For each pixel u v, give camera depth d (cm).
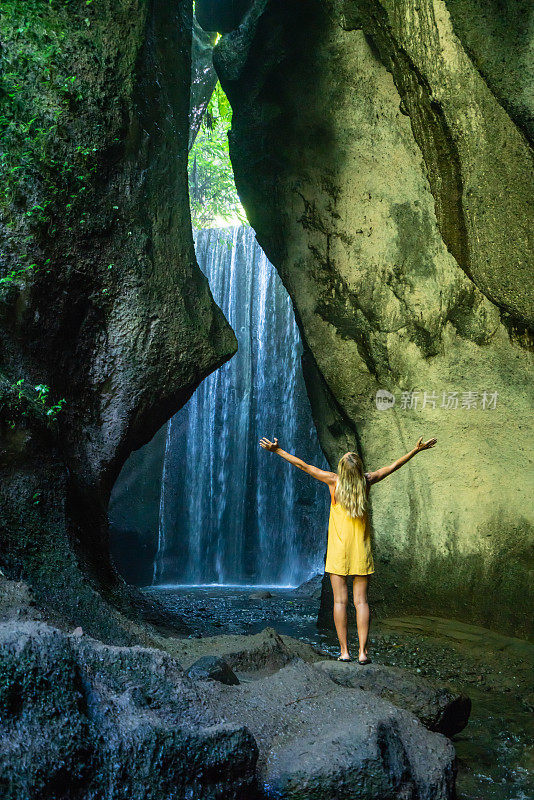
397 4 713
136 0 729
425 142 769
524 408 789
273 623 984
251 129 1034
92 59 691
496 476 810
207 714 325
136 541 1861
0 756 249
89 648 325
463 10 625
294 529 1909
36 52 657
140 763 279
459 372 840
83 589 534
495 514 805
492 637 773
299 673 423
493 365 812
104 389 722
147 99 765
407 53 728
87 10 693
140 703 313
